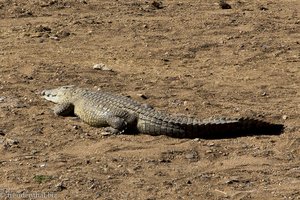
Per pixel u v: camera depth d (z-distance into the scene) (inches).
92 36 1445.6
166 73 1195.9
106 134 874.1
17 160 789.2
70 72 1163.3
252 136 871.7
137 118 881.5
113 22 1577.3
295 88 1119.0
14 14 1620.3
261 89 1108.5
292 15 1721.2
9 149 821.2
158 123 867.4
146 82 1128.2
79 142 850.1
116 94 995.9
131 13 1690.5
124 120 880.3
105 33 1475.1
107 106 900.6
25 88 1066.1
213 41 1429.6
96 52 1323.8
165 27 1546.5
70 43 1386.6
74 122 924.0
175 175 756.0
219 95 1064.8
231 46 1396.4
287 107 1005.8
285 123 929.5
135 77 1159.0
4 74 1138.7
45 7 1704.0
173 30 1521.9
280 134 880.3
